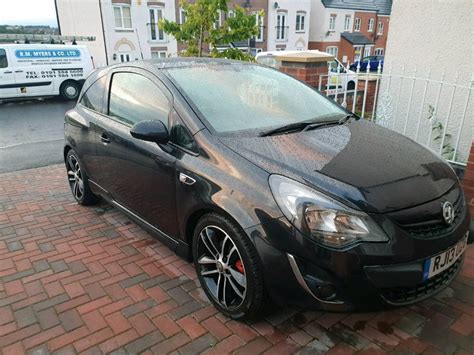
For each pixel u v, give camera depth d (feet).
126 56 83.61
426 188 7.53
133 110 10.89
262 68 12.09
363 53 132.36
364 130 9.83
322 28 123.34
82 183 14.16
